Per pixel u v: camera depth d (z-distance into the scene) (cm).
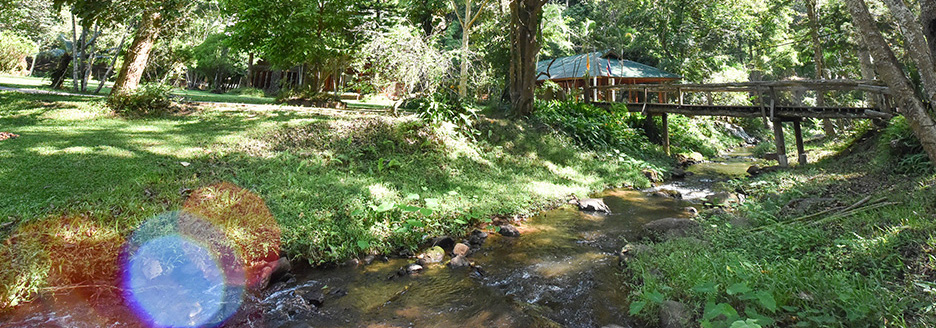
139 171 529
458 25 2400
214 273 375
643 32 2739
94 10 958
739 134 2147
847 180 697
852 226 423
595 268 429
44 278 325
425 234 519
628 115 1459
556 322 318
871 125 954
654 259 408
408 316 331
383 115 957
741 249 412
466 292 374
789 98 2508
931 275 296
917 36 455
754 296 277
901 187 534
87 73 1289
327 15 1323
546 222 609
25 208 391
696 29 2652
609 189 876
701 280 332
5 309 303
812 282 315
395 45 1070
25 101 908
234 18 1551
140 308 321
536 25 1188
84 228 372
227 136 743
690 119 1850
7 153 546
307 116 934
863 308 263
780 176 839
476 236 521
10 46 2694
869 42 480
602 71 2258
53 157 547
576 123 1253
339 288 380
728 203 693
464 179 745
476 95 1438
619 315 331
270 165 629
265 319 318
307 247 440
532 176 860
